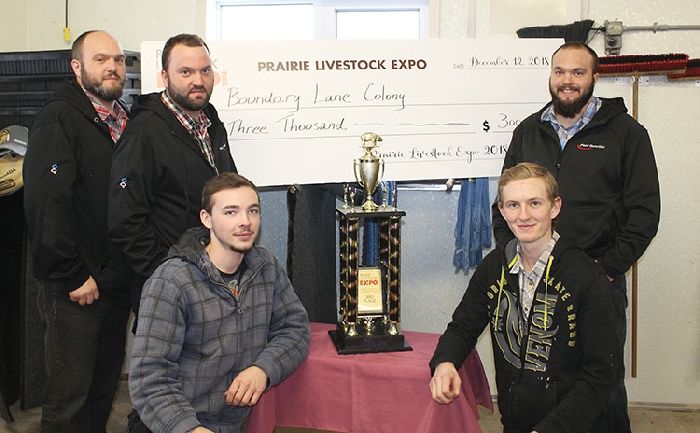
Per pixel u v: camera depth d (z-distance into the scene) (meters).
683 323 2.65
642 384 2.69
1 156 2.28
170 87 1.77
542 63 2.31
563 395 1.45
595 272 1.42
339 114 2.26
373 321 1.85
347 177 2.27
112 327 2.04
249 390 1.49
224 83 2.22
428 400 1.59
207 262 1.49
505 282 1.51
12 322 2.61
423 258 2.77
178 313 1.45
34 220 1.78
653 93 2.56
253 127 2.23
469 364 1.79
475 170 2.33
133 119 1.76
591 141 1.92
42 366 2.67
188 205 1.77
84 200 1.88
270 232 2.85
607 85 2.56
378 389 1.63
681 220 2.60
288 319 1.68
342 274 1.80
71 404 1.92
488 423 2.56
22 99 2.37
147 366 1.41
